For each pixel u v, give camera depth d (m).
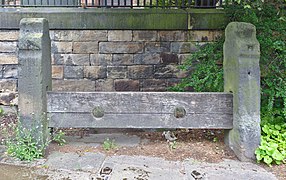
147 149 3.60
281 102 4.19
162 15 4.80
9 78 4.96
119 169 3.03
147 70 4.93
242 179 2.87
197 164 3.20
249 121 3.29
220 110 3.51
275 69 4.00
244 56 3.28
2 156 3.32
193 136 4.09
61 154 3.40
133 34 4.87
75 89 4.95
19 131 3.32
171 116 3.50
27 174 2.92
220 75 4.02
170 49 4.89
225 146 3.70
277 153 3.23
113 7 5.06
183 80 4.55
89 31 4.86
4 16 4.79
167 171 3.01
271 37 4.14
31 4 5.33
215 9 4.88
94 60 4.91
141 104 3.49
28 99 3.29
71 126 3.50
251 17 4.16
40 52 3.27
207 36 4.85
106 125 3.50
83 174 2.92
